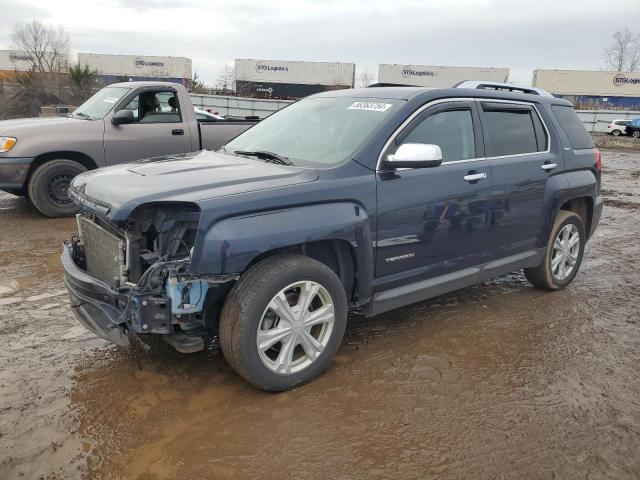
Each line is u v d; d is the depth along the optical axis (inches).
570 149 204.8
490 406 128.8
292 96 2169.0
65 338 157.5
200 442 111.9
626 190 503.5
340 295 135.8
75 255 153.3
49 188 299.4
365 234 138.9
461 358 153.0
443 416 124.0
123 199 119.9
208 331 130.0
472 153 169.2
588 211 222.1
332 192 133.3
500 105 181.8
